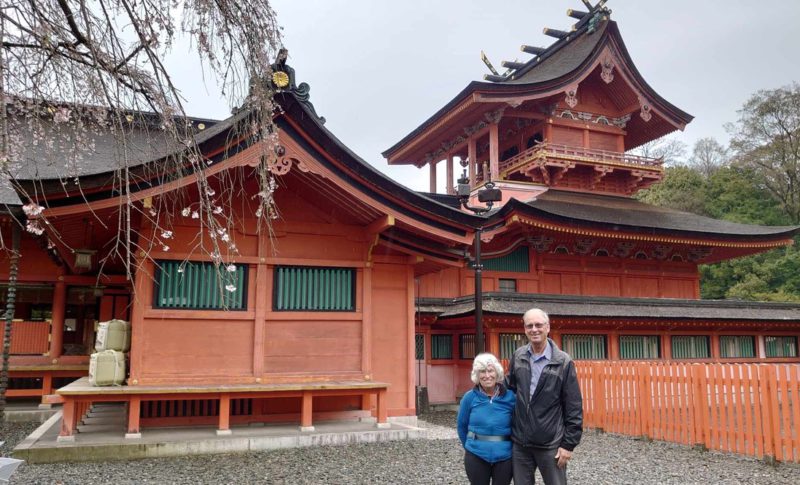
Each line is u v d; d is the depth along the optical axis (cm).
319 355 1139
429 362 1917
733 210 5394
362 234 1198
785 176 5638
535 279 2409
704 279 4962
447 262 1252
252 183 1102
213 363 1066
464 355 1919
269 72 660
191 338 1059
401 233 1183
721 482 850
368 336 1174
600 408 1362
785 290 4491
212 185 1038
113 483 758
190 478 792
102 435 1005
